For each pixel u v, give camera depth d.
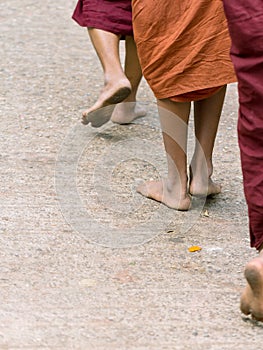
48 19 10.73
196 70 5.42
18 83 8.41
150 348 4.25
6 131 7.21
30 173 6.41
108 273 5.04
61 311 4.59
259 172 4.37
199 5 5.29
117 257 5.25
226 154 6.87
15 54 9.30
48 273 5.02
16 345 4.26
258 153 4.36
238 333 4.40
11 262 5.12
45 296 4.75
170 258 5.25
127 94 6.57
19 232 5.52
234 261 5.22
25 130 7.24
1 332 4.37
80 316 4.55
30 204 5.92
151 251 5.34
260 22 4.21
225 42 5.36
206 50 5.37
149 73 5.54
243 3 4.25
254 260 4.23
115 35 6.71
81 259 5.21
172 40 5.37
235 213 5.90
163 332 4.40
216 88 5.54
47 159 6.68
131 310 4.61
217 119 5.81
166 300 4.73
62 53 9.41
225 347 4.27
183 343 4.30
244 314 4.52
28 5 11.31
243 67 4.30
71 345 4.27
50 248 5.32
